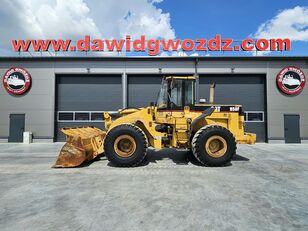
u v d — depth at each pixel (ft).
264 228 9.42
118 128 20.66
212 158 20.56
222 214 10.71
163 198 12.74
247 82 47.37
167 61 46.78
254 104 47.14
